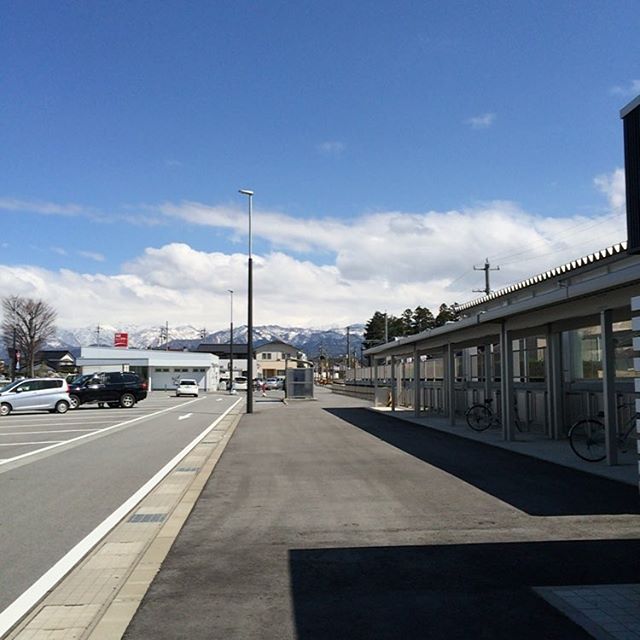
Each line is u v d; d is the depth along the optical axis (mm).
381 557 6875
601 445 14625
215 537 7887
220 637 4871
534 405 20438
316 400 48375
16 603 5711
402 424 24688
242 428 24094
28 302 81938
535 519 8508
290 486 11375
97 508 9781
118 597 5812
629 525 8133
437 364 31031
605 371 12875
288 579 6207
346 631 4941
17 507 9875
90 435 21734
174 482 12078
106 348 89562
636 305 7172
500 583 5965
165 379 85312
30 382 34375
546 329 18469
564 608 5309
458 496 10164
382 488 10969
